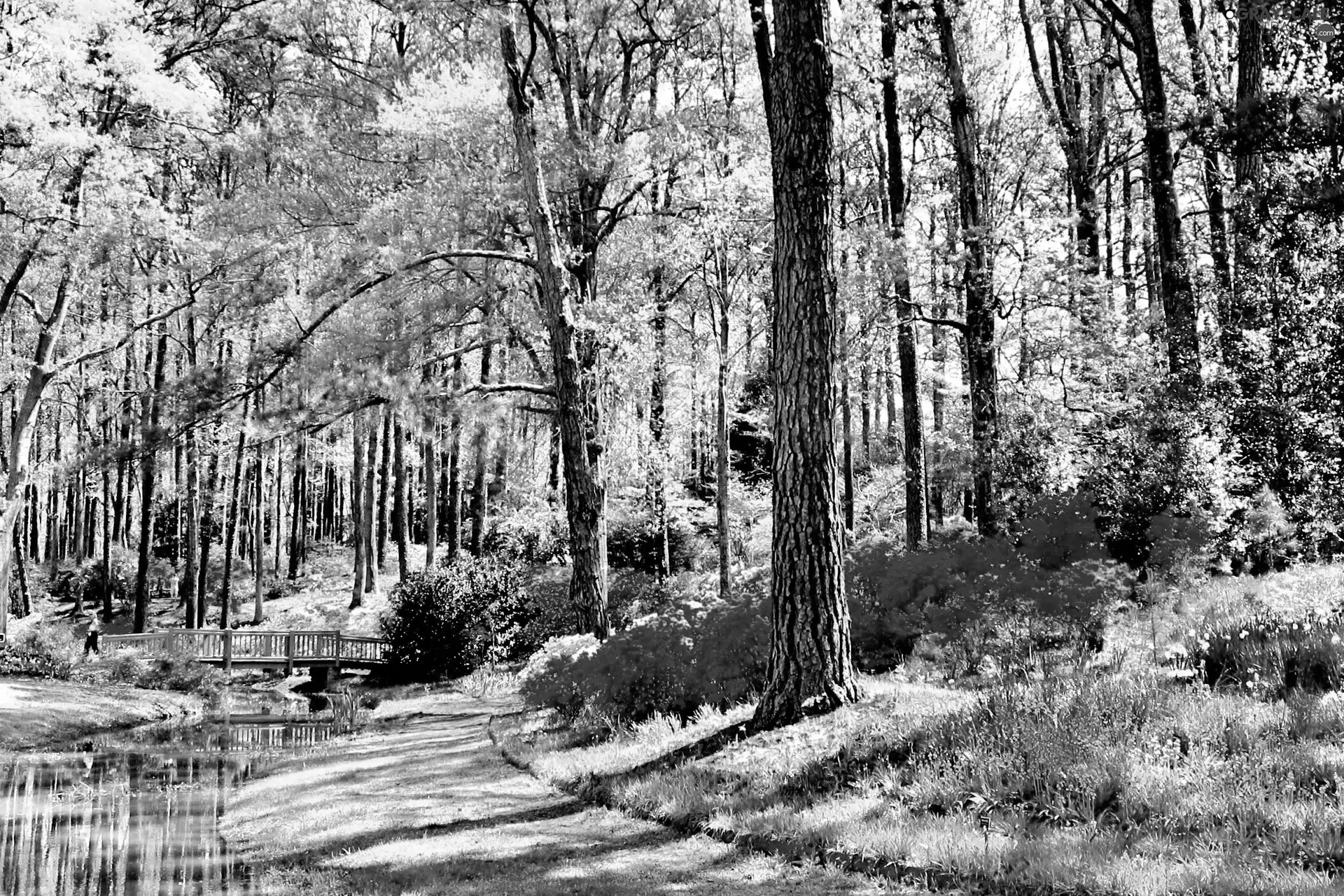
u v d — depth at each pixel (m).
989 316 16.30
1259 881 4.02
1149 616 8.66
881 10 18.09
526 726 11.68
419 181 17.78
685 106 21.89
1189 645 6.93
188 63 25.16
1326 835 4.31
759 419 29.09
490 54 18.95
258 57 25.23
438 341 19.89
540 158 16.97
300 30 24.23
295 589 41.34
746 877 5.09
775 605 7.75
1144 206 21.83
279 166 21.36
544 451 37.00
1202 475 10.59
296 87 23.89
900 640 9.49
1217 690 6.21
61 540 60.00
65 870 7.40
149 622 37.38
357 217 17.11
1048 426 14.79
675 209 20.62
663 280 23.14
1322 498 10.13
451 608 24.06
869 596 9.74
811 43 7.76
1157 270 21.56
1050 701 6.20
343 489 57.94
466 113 16.52
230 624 35.62
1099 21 19.69
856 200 19.75
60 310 23.11
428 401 16.98
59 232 19.84
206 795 10.65
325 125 19.36
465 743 11.67
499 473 31.56
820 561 7.59
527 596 24.77
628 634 10.04
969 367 18.08
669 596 22.78
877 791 5.99
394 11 18.81
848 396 19.34
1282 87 11.88
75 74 17.97
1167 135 15.35
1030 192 22.31
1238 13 14.63
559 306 16.03
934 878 4.72
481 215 17.12
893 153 17.75
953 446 20.06
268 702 21.06
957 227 18.06
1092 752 5.47
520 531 31.27
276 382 16.44
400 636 24.39
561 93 20.59
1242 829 4.54
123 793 10.94
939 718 6.58
